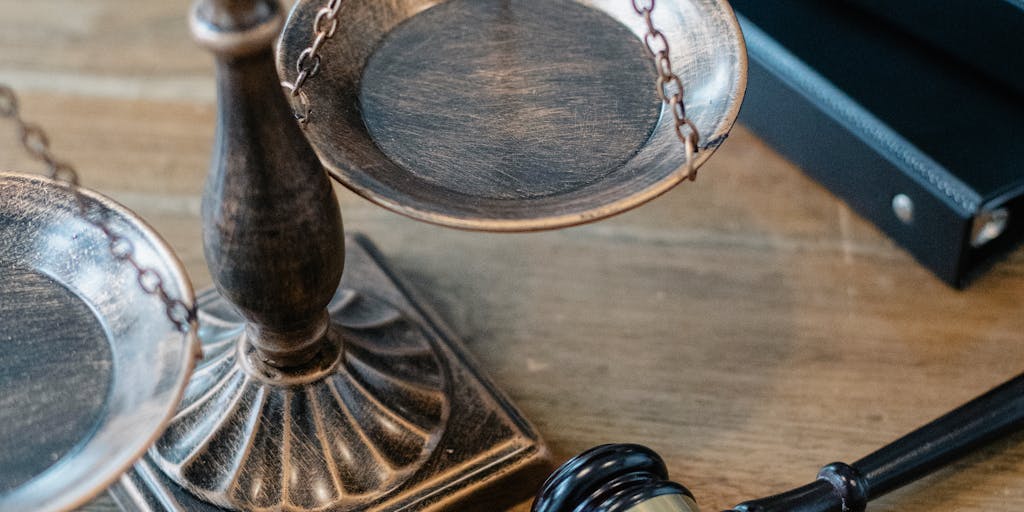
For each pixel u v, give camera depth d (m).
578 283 0.56
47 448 0.40
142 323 0.42
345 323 0.51
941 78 0.56
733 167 0.60
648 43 0.45
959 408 0.49
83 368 0.41
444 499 0.48
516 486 0.49
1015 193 0.52
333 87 0.46
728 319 0.55
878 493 0.48
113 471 0.38
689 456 0.51
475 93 0.46
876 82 0.56
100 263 0.43
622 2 0.48
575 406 0.52
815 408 0.52
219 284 0.45
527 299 0.55
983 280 0.55
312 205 0.43
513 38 0.48
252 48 0.40
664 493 0.45
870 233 0.57
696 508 0.45
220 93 0.41
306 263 0.44
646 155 0.44
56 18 0.66
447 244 0.57
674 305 0.55
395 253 0.57
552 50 0.48
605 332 0.54
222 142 0.42
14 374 0.41
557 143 0.45
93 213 0.43
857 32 0.58
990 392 0.49
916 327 0.54
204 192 0.43
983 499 0.49
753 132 0.60
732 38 0.45
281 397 0.48
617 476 0.45
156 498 0.48
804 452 0.51
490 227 0.41
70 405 0.41
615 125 0.45
